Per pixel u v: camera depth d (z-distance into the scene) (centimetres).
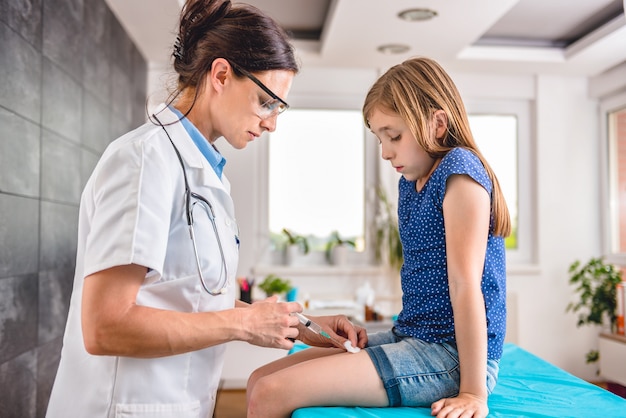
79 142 258
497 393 139
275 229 432
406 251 137
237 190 419
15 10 187
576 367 432
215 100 120
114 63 316
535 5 350
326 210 435
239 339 108
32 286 207
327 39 361
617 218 427
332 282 423
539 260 432
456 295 118
